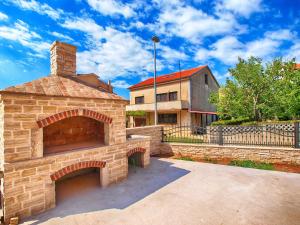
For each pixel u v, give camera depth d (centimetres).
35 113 405
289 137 848
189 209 417
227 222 362
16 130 377
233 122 1434
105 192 523
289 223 354
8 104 366
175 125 2005
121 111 615
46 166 423
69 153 468
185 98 1953
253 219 370
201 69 2170
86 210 422
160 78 2412
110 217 391
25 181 388
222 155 861
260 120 1617
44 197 418
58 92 449
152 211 412
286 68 1501
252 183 562
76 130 626
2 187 374
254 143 852
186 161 861
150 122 2258
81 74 659
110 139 575
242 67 1602
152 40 1519
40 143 414
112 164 582
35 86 434
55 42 588
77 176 669
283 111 1455
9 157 367
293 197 465
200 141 1040
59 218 388
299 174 629
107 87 765
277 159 750
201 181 592
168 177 640
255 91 1570
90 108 514
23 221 375
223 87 1833
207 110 2405
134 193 514
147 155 789
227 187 538
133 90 2444
